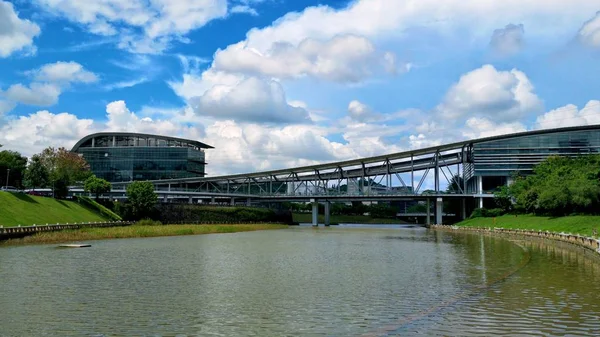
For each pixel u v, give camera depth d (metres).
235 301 32.50
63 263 53.06
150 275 44.41
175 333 24.92
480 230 136.00
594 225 87.12
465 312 28.69
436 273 45.50
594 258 55.62
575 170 124.94
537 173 149.75
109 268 49.12
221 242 90.56
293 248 76.81
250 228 156.12
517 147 193.88
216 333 24.92
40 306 30.83
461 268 49.09
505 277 41.94
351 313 28.91
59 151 156.75
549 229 102.19
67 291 36.03
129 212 154.25
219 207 194.62
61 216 118.62
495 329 25.00
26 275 43.84
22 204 113.31
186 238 101.81
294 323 26.75
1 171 155.12
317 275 44.59
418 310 29.48
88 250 69.38
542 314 27.98
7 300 32.62
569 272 44.34
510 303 30.98
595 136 191.50
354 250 72.75
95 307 30.59
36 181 137.75
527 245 79.44
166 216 167.38
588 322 26.17
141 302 32.12
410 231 149.00
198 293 35.38
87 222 122.44
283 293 35.38
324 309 30.00
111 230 103.44
